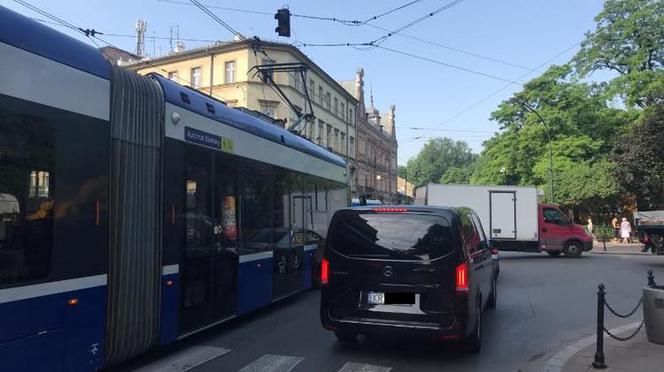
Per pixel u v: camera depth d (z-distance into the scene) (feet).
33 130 15.40
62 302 16.15
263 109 142.20
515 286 47.01
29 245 15.14
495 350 24.38
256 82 141.18
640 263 70.18
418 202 86.17
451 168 370.94
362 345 24.71
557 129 142.82
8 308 14.38
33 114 15.40
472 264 22.90
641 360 22.36
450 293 21.58
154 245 20.76
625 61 134.10
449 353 23.67
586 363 21.93
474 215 29.58
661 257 81.35
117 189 18.72
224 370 20.57
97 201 17.75
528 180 150.20
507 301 38.70
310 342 25.26
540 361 22.58
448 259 21.80
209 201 25.23
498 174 155.33
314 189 42.14
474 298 22.82
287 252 35.60
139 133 20.10
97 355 17.58
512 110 152.66
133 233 19.49
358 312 22.58
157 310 20.90
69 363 16.38
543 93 146.20
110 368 20.57
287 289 35.37
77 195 16.92
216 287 25.75
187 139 23.39
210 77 146.10
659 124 77.46
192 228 23.62
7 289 14.37
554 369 21.07
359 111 222.28
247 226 29.37
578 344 25.34
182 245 22.75
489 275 31.09
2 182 14.42
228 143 27.32
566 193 129.49
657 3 129.90
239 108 31.37
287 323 29.76
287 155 36.14
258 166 31.12
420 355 23.18
